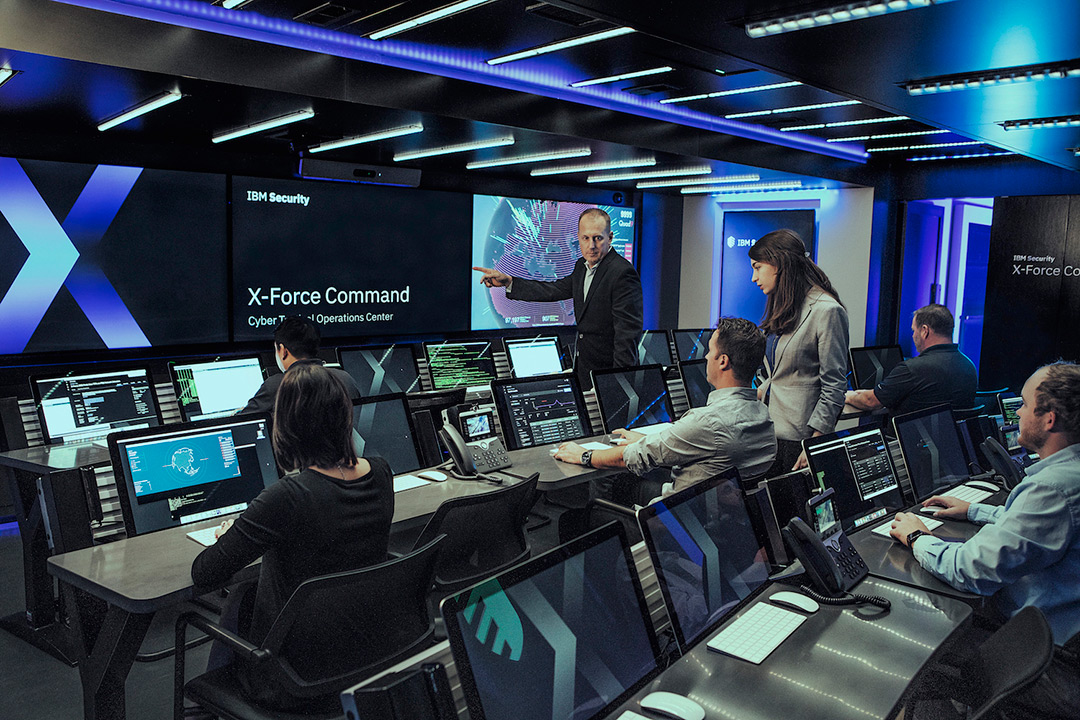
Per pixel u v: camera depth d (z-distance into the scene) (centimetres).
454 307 777
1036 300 696
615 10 310
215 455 251
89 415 366
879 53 351
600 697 131
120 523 261
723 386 253
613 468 334
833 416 302
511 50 416
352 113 459
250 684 185
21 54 329
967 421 349
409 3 343
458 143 571
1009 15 290
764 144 667
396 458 325
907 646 168
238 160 623
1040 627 150
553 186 846
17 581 383
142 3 354
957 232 957
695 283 969
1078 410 199
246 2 344
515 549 259
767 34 326
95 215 552
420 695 107
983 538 200
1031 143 562
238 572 206
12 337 522
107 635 207
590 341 449
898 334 853
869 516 256
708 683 150
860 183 784
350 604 178
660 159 637
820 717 138
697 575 170
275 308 652
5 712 260
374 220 708
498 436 362
